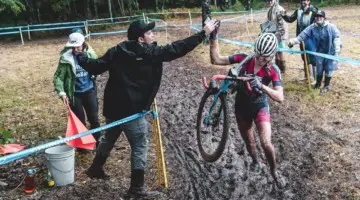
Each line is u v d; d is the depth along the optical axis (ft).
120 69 13.79
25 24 79.30
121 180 16.71
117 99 14.11
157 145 16.28
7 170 17.79
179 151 19.36
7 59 48.16
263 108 14.93
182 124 23.07
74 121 16.05
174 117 24.44
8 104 28.73
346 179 16.11
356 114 22.85
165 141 20.68
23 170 17.78
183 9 92.02
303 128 21.34
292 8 100.12
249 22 71.97
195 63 39.32
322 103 24.88
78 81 18.02
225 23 72.23
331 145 19.13
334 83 28.66
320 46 26.30
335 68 26.43
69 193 15.71
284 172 16.90
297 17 28.91
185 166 17.83
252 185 16.11
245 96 14.99
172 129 22.39
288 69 33.63
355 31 51.65
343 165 17.20
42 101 29.30
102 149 15.65
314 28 26.16
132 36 13.74
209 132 21.49
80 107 18.28
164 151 19.42
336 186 15.66
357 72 31.19
